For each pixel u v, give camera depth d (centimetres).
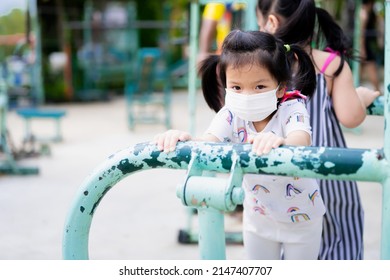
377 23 997
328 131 243
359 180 148
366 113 254
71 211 175
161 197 537
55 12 1240
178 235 425
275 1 247
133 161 166
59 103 1245
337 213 247
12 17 1373
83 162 684
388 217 145
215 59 216
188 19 596
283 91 202
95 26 1317
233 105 194
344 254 246
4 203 521
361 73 1084
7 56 1246
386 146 144
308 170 150
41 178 608
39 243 423
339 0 1121
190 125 425
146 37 1495
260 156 153
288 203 220
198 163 159
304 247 228
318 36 256
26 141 754
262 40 191
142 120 928
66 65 1252
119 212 493
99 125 959
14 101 1164
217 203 149
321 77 243
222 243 182
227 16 593
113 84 1431
